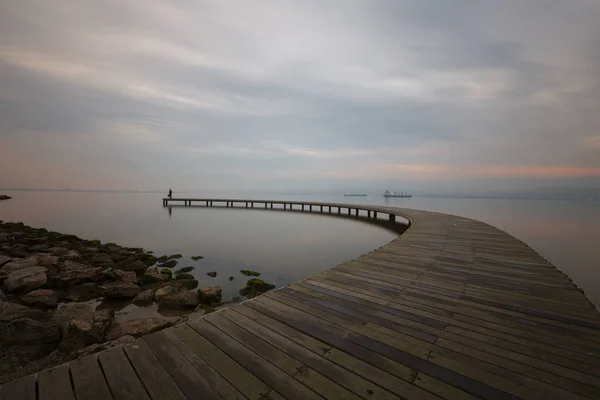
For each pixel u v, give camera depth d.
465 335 2.32
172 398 1.57
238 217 21.80
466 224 10.01
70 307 4.88
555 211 39.25
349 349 2.09
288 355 2.00
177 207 31.58
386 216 24.91
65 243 10.05
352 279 3.79
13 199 48.56
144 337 2.21
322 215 23.92
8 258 7.12
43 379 1.69
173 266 8.16
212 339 2.20
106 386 1.65
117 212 25.38
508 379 1.78
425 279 3.80
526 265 4.51
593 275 9.27
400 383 1.73
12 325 3.54
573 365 1.92
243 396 1.60
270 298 3.08
